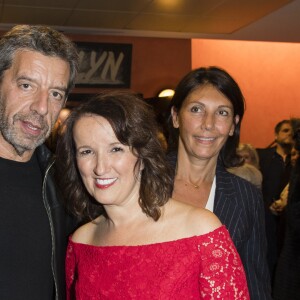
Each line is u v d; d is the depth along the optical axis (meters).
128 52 6.72
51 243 1.85
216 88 2.15
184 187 2.23
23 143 1.77
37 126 1.76
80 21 5.96
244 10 5.47
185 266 1.57
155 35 6.70
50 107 1.79
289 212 3.07
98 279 1.64
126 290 1.58
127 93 1.67
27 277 1.75
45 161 1.89
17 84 1.75
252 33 6.54
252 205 2.17
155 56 6.88
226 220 2.12
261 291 2.10
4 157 1.85
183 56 6.95
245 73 8.49
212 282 1.55
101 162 1.60
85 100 1.67
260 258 2.15
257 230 2.17
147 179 1.65
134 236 1.65
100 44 6.63
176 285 1.55
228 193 2.18
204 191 2.23
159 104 3.89
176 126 2.30
